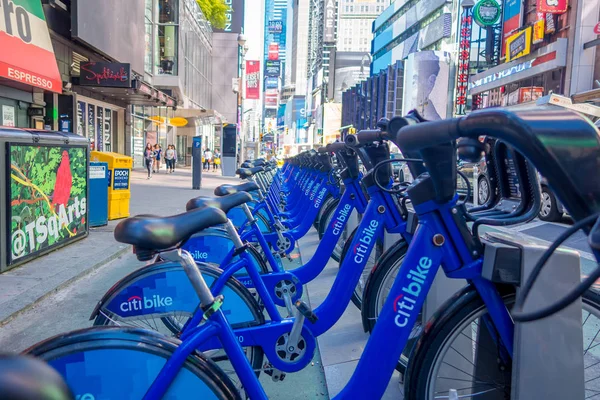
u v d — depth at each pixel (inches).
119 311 95.8
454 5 2920.8
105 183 312.3
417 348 79.0
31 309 162.1
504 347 78.9
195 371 63.2
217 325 66.4
